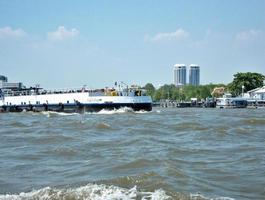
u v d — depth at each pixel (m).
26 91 165.38
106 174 32.34
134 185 28.03
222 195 26.23
